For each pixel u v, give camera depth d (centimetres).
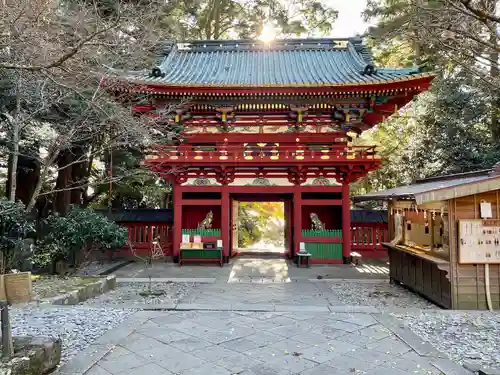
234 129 1689
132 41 1180
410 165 2064
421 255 956
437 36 720
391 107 1597
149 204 2634
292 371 509
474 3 670
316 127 1664
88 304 920
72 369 507
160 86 1441
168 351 580
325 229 1742
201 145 1700
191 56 1998
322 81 1583
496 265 852
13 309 803
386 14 1942
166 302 938
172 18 1856
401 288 1145
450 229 859
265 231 2912
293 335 657
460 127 1778
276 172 1638
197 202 1633
